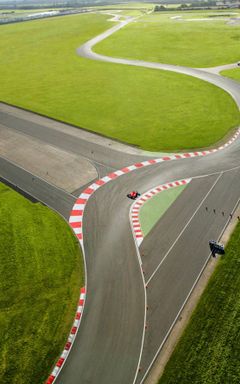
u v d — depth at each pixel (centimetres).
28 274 2712
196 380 1953
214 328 2230
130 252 2895
